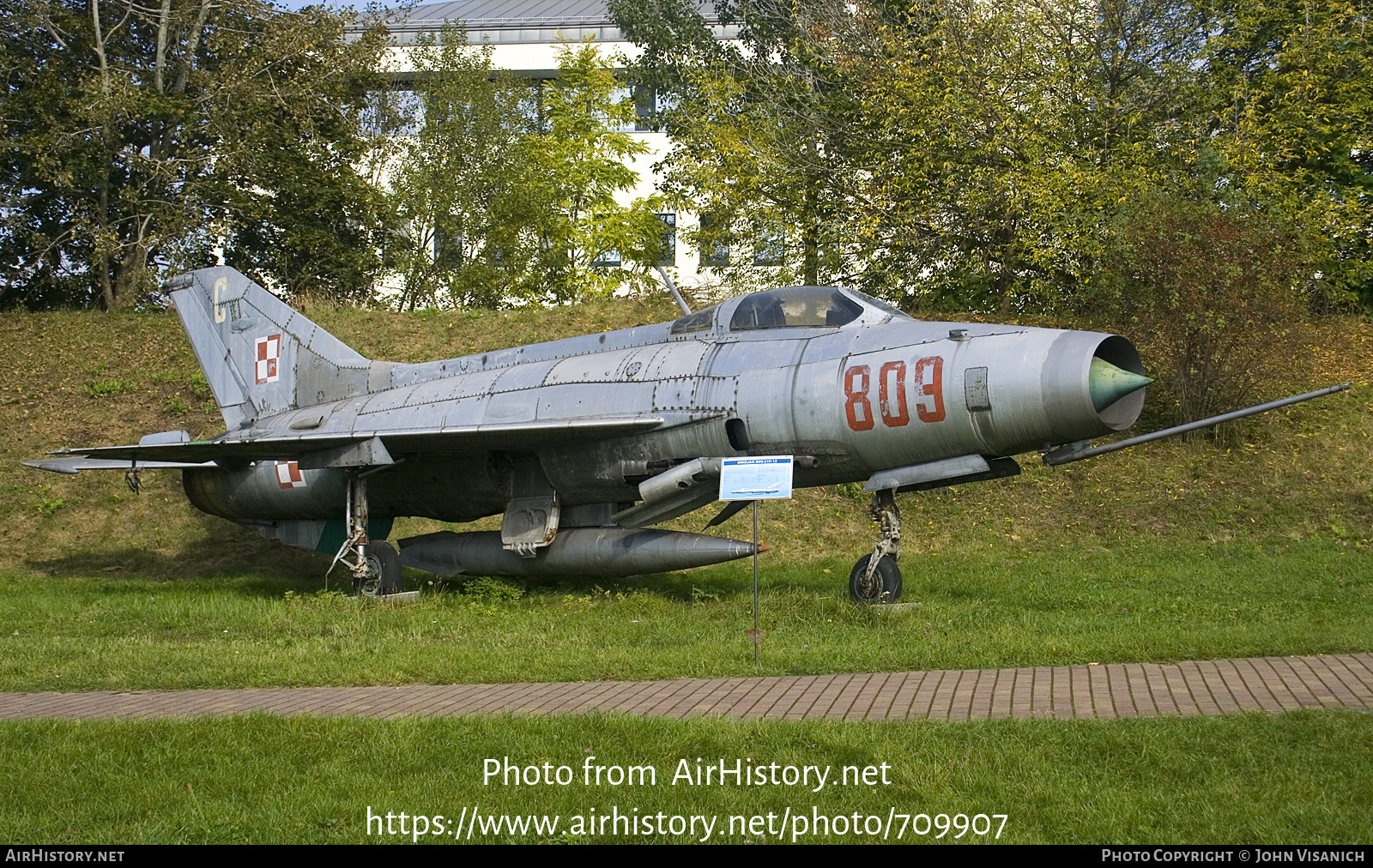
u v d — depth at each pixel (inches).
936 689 311.3
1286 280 735.1
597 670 353.7
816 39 1152.8
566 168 1413.6
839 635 414.6
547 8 1937.7
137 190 1127.0
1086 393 422.0
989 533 700.0
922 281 1031.0
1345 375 828.0
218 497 700.7
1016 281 967.0
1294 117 932.6
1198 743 241.0
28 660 402.9
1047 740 247.9
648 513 534.3
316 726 278.7
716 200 1060.5
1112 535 677.3
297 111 1155.3
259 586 670.5
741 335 525.7
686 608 509.0
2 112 1085.8
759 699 304.7
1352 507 661.9
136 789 237.3
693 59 1366.9
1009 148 940.6
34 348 996.6
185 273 742.5
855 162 1037.8
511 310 1125.1
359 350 981.2
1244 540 647.8
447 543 608.1
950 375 447.2
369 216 1293.1
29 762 258.1
